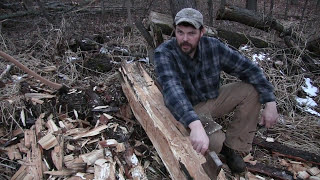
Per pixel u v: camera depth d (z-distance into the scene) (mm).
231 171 2422
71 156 2357
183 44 1999
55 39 4523
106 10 6738
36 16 6078
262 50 4230
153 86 2633
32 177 2193
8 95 3004
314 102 3510
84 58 4008
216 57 2191
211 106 2334
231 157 2371
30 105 2848
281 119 3178
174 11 4305
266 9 8578
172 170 1933
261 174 2426
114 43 4605
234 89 2309
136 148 2471
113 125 2678
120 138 2531
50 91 3098
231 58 2205
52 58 4133
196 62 2154
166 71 2033
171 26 4066
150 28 4207
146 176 2213
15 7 6508
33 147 2436
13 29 5543
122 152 2369
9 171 2305
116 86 3102
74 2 7320
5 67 3738
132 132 2625
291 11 8391
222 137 2141
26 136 2559
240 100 2287
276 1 9594
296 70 3941
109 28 5668
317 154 2705
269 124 2199
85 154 2336
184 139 1983
